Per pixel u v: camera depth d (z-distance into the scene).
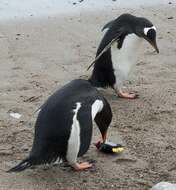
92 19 15.01
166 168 7.57
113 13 15.55
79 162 7.68
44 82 10.80
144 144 8.23
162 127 8.80
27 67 11.63
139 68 11.54
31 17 15.20
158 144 8.23
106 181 7.23
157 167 7.60
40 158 6.85
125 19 9.62
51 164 7.54
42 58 12.19
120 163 7.70
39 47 12.88
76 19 15.03
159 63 11.87
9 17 15.16
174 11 15.74
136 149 8.09
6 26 14.40
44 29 14.19
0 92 10.29
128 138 8.41
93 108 7.14
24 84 10.69
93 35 13.73
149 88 10.45
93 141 8.30
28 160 6.84
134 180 7.26
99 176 7.34
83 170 7.45
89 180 7.24
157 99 9.90
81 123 6.96
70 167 7.51
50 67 11.65
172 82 10.75
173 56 12.34
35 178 7.24
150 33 9.55
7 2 16.28
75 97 7.11
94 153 7.96
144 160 7.79
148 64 11.79
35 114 9.25
